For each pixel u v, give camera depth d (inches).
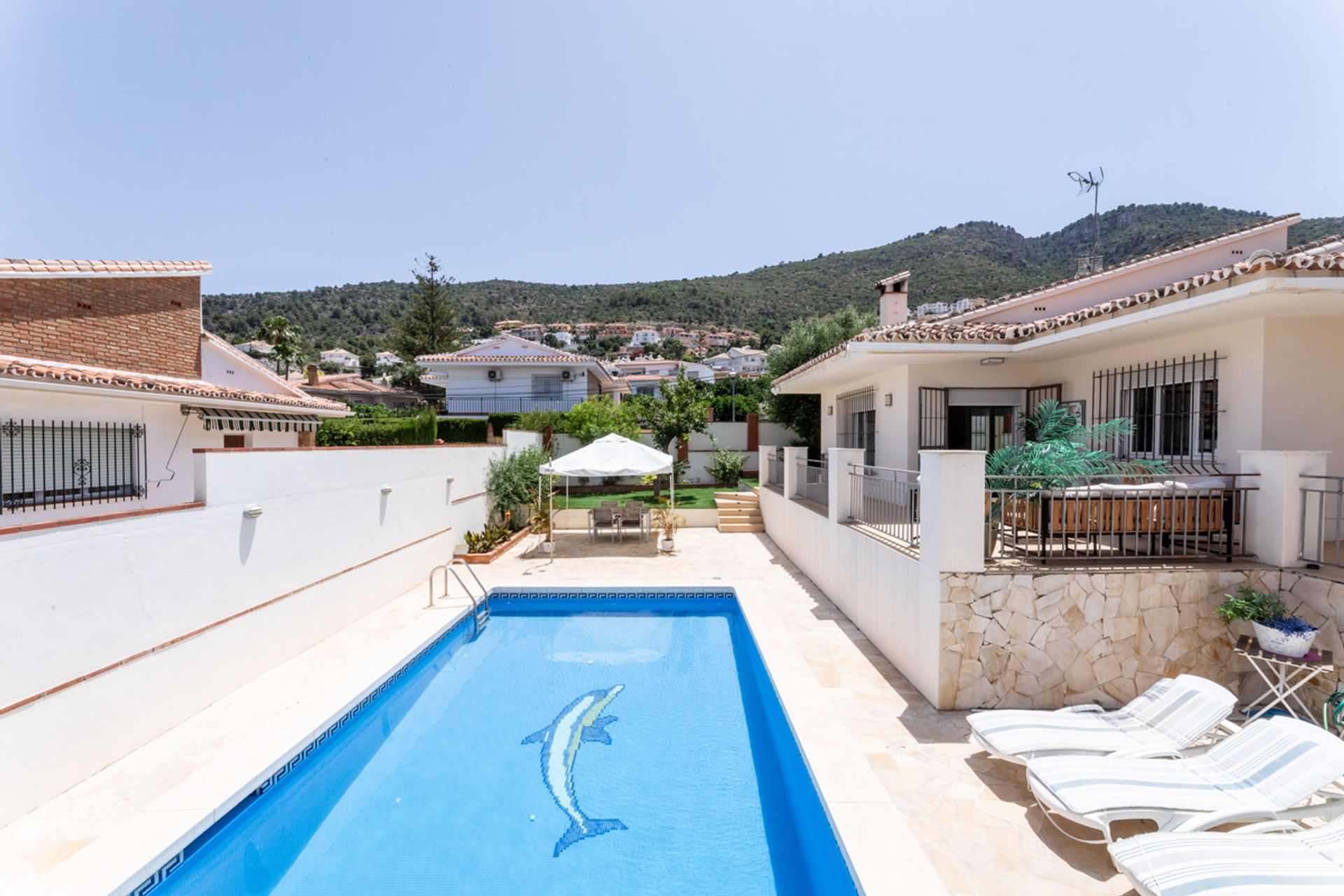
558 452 1019.3
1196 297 249.9
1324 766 153.6
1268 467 240.1
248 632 279.6
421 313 2057.1
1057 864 151.9
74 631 198.2
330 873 178.4
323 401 667.4
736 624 416.2
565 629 405.1
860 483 366.9
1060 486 254.2
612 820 203.3
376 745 255.6
